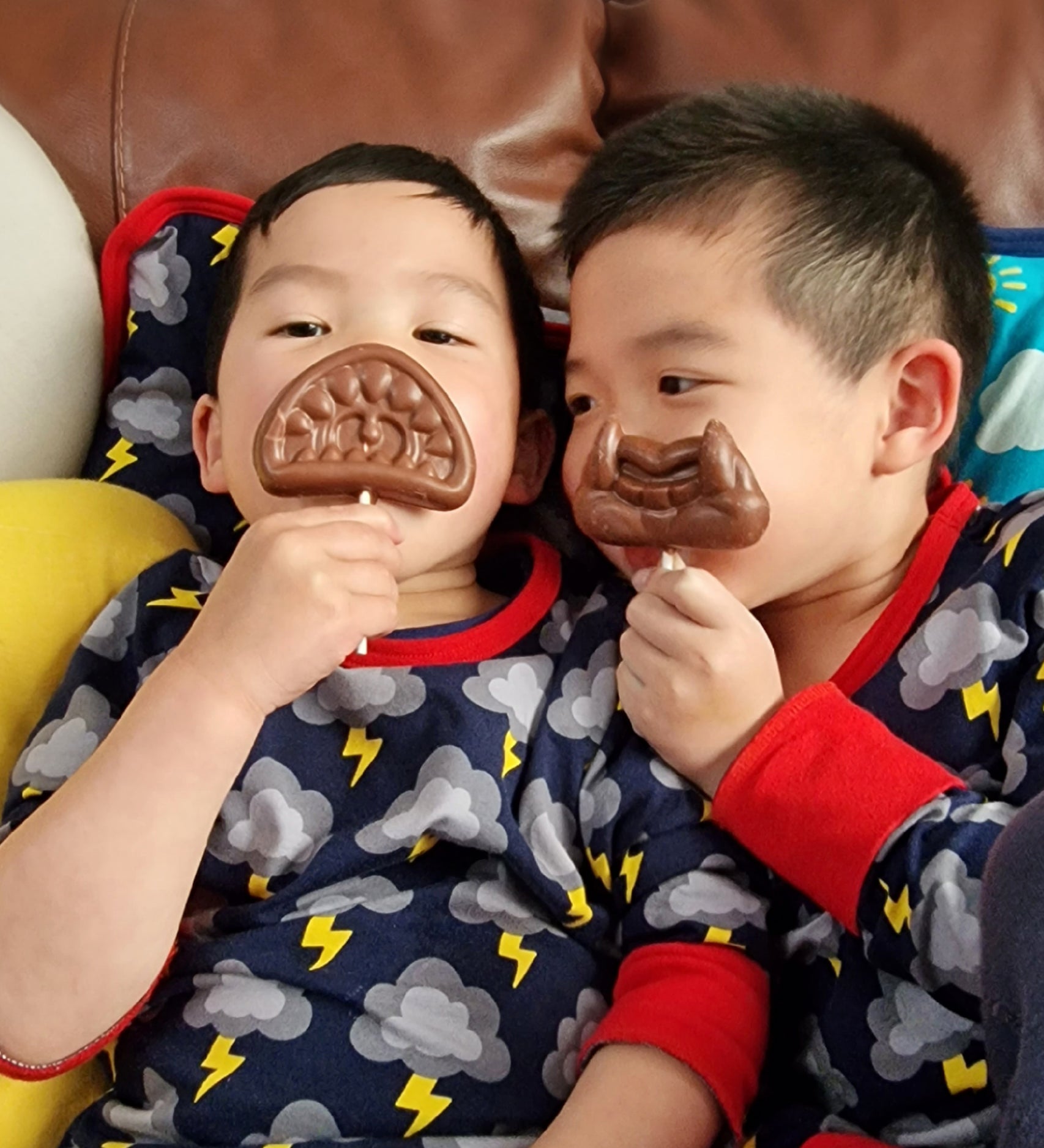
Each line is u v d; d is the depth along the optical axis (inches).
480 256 35.5
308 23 44.3
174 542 38.0
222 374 34.8
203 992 29.5
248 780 31.4
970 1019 26.7
